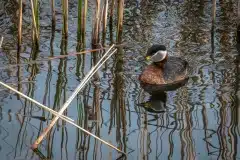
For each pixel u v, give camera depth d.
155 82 15.02
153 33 18.83
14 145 10.93
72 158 10.57
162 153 10.90
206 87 14.71
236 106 13.35
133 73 15.55
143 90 14.55
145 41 18.06
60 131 11.71
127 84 14.75
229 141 11.48
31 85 14.22
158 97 14.09
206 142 11.43
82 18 17.58
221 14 20.73
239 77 15.29
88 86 14.42
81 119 12.39
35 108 12.77
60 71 15.37
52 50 17.02
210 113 12.97
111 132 11.82
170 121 12.51
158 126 12.21
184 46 17.73
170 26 19.55
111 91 14.20
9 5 20.89
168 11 21.03
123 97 13.88
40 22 19.42
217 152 11.00
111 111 12.97
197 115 12.86
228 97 13.94
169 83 15.20
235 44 17.94
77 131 11.76
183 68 15.73
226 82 14.98
